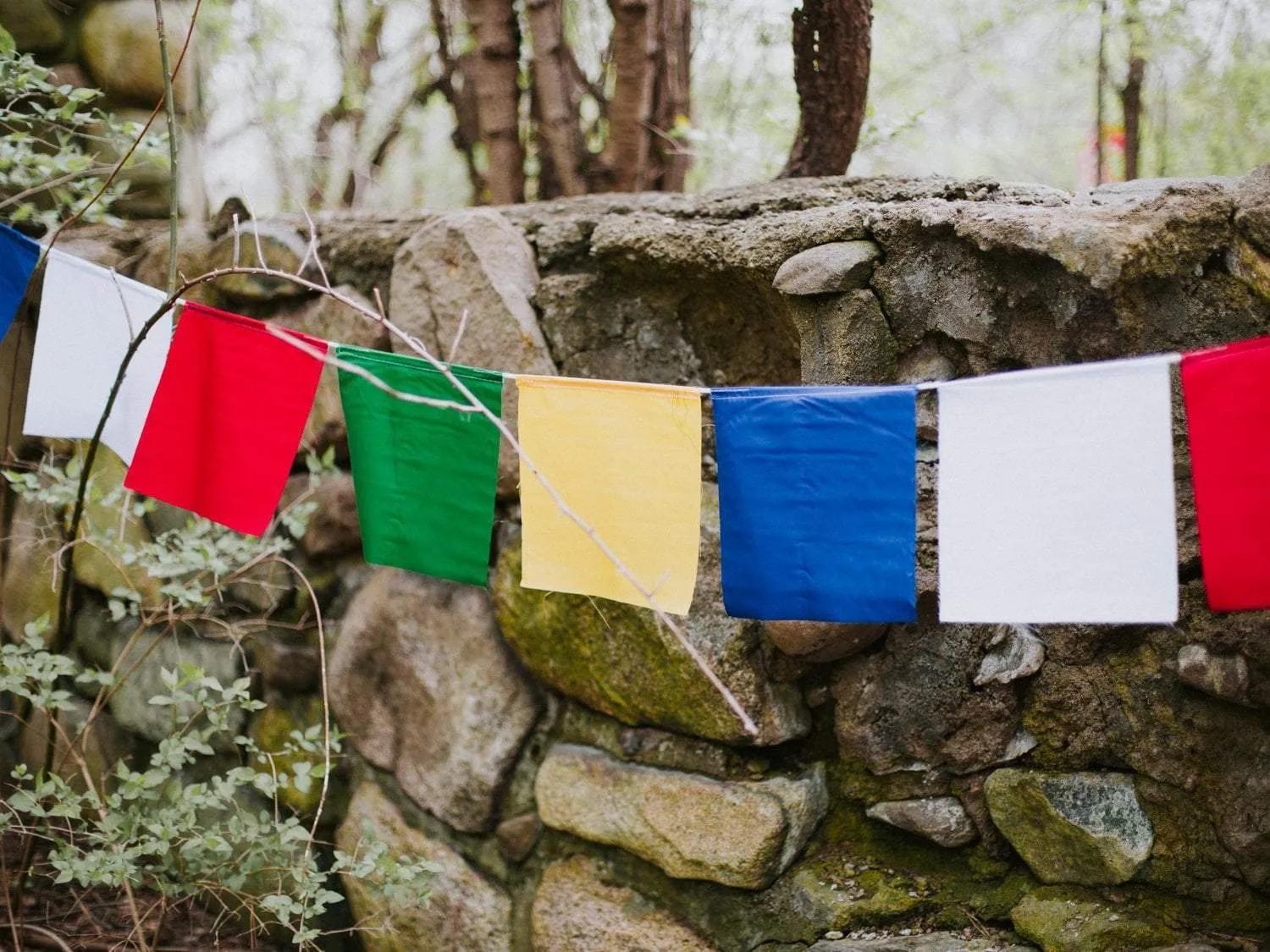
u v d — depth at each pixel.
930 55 4.57
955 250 1.81
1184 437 1.71
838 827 2.06
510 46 2.94
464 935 2.36
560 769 2.26
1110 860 1.79
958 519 1.35
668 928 2.10
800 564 1.45
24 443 2.98
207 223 2.94
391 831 2.49
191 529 2.44
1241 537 1.26
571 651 2.22
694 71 4.16
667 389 1.52
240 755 2.78
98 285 1.82
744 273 2.01
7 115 2.34
